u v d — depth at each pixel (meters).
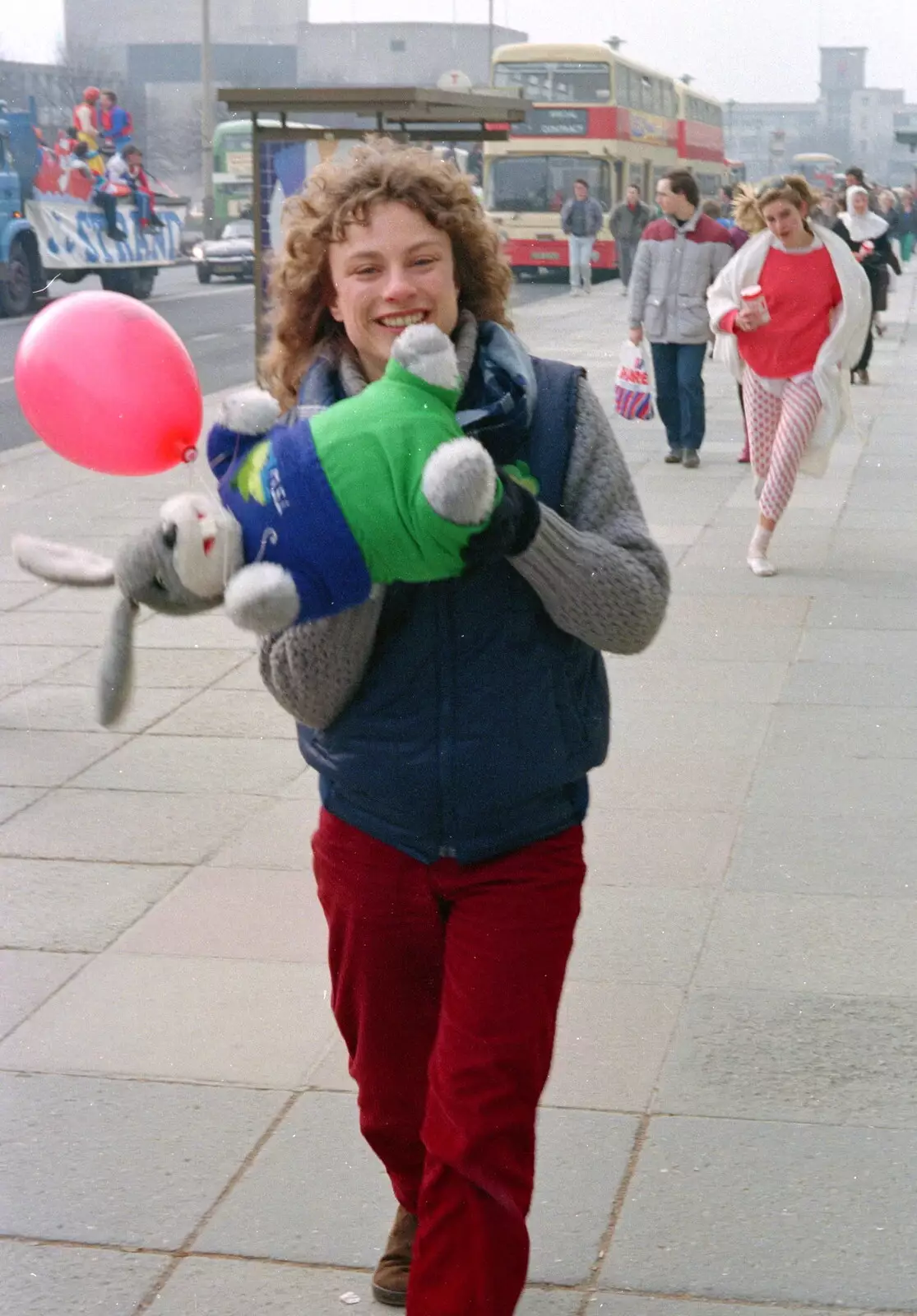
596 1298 2.96
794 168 101.94
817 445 8.59
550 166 36.38
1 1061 3.84
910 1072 3.72
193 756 6.02
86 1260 3.11
